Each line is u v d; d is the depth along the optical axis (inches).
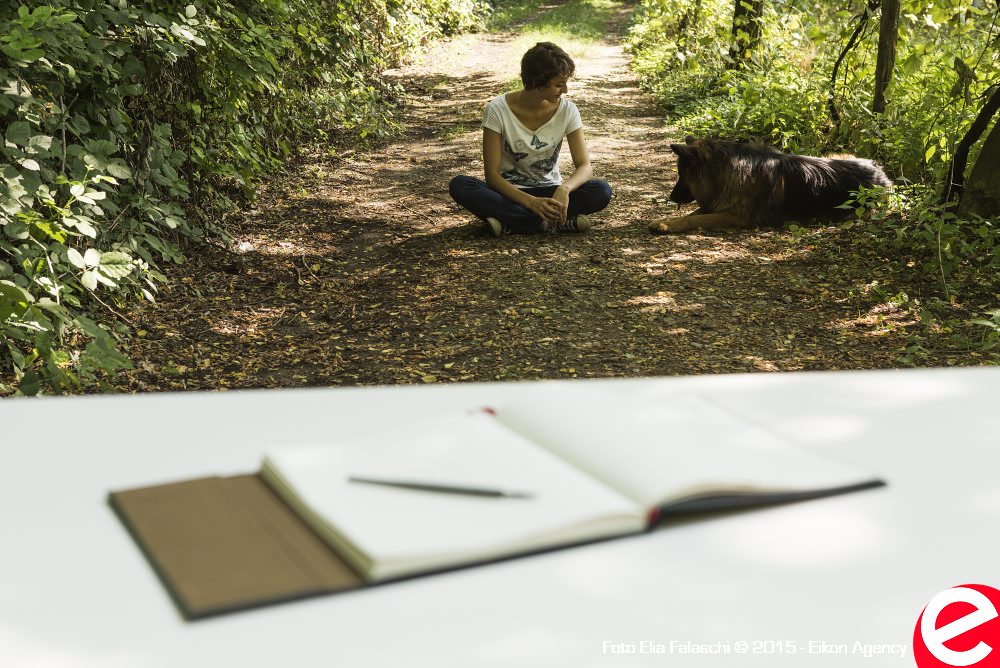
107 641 30.2
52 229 131.4
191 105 181.3
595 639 30.5
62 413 50.7
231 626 30.8
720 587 33.6
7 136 123.8
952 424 50.8
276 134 268.7
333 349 149.5
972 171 197.5
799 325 157.0
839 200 218.8
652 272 185.5
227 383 137.1
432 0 610.9
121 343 145.7
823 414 52.0
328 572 33.4
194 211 197.2
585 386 56.6
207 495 39.4
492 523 35.4
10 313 109.4
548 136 210.1
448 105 412.5
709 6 488.7
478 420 44.9
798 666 29.5
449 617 31.4
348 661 29.2
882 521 39.0
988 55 255.9
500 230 209.0
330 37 298.4
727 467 40.1
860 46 305.1
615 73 550.9
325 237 210.2
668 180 272.7
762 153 218.2
